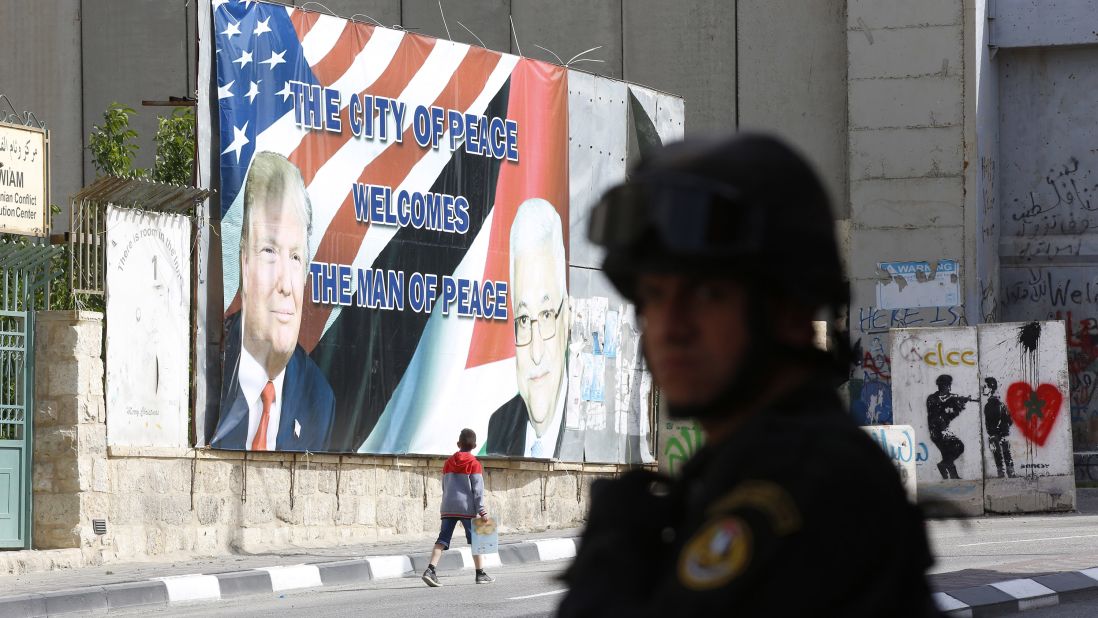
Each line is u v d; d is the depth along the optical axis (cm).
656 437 3822
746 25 5097
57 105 5212
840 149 5022
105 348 2614
